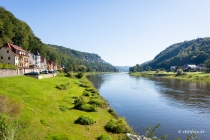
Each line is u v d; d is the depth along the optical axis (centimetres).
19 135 2033
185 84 11850
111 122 3081
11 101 2559
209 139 3306
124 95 7619
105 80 15412
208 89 9344
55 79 7888
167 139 3234
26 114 2595
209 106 5697
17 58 8712
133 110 5125
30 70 9412
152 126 3850
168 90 9081
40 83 5572
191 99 6769
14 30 13650
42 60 14638
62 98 4438
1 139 1578
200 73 18262
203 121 4266
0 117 1752
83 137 2472
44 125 2475
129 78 18425
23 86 4347
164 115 4688
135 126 3797
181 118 4462
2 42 11019
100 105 4378
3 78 4775
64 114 3206
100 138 2517
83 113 3547
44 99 3756
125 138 2716
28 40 15312
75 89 6384
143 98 6944
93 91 6531
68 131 2539
